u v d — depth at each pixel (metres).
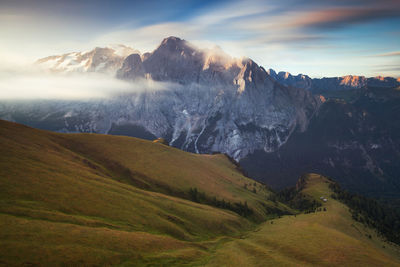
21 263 50.28
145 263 65.44
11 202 75.50
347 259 85.12
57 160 131.00
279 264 79.00
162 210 118.44
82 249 61.12
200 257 81.25
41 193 87.19
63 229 67.69
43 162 119.06
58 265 53.16
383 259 89.31
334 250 92.31
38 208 77.25
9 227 61.00
